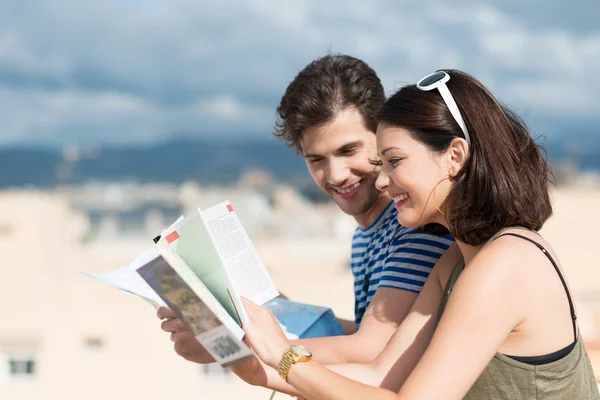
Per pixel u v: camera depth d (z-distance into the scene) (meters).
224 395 9.39
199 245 1.57
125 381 9.41
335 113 2.08
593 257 10.55
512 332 1.57
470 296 1.54
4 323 9.32
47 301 9.42
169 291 1.45
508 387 1.57
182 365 9.41
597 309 10.34
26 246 11.98
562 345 1.58
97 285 9.42
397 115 1.66
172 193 65.00
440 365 1.51
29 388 9.32
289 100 2.15
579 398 1.61
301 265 10.02
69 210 12.70
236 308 1.59
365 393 1.51
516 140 1.65
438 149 1.63
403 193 1.69
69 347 9.38
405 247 1.93
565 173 15.56
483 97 1.65
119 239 17.16
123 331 9.41
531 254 1.58
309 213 23.92
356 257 2.24
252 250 1.75
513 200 1.59
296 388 1.56
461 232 1.63
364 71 2.14
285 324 1.95
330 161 2.12
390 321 1.89
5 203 12.06
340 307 8.82
